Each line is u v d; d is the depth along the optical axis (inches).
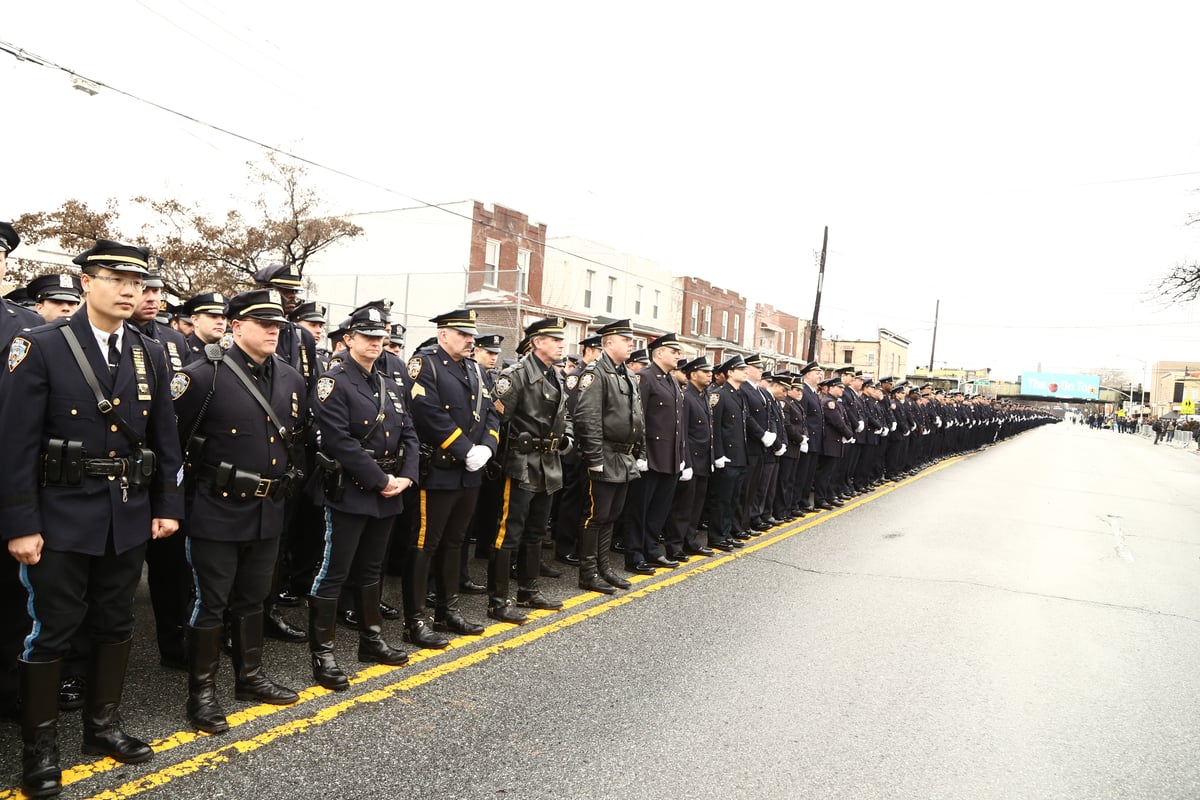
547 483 210.2
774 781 129.6
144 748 124.7
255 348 144.3
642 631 205.2
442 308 986.1
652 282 1306.6
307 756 129.3
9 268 584.4
